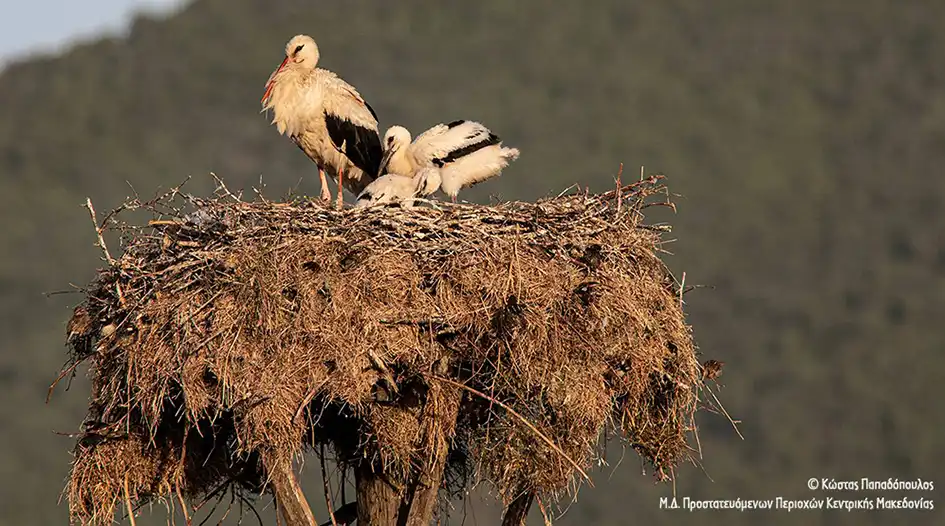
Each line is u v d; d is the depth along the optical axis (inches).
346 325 360.5
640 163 2207.2
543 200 393.1
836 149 2285.9
